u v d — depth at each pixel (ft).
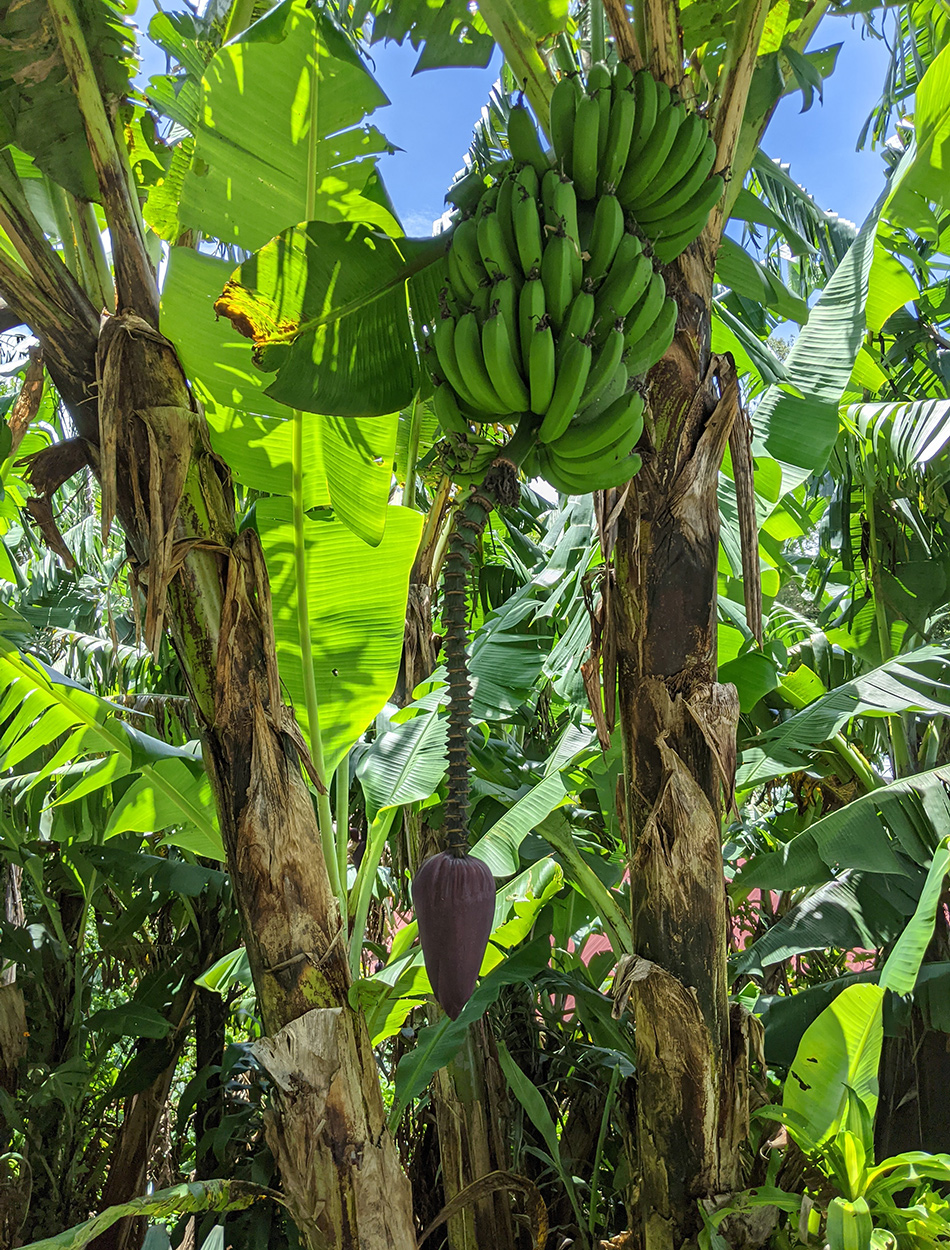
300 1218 6.56
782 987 15.07
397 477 12.64
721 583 11.75
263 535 8.23
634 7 6.41
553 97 5.66
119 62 6.93
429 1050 9.12
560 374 4.81
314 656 8.40
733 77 6.49
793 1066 7.94
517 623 11.58
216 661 6.76
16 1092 14.74
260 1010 6.86
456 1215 11.57
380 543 7.96
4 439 8.77
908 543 13.15
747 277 9.50
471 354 4.97
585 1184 11.99
